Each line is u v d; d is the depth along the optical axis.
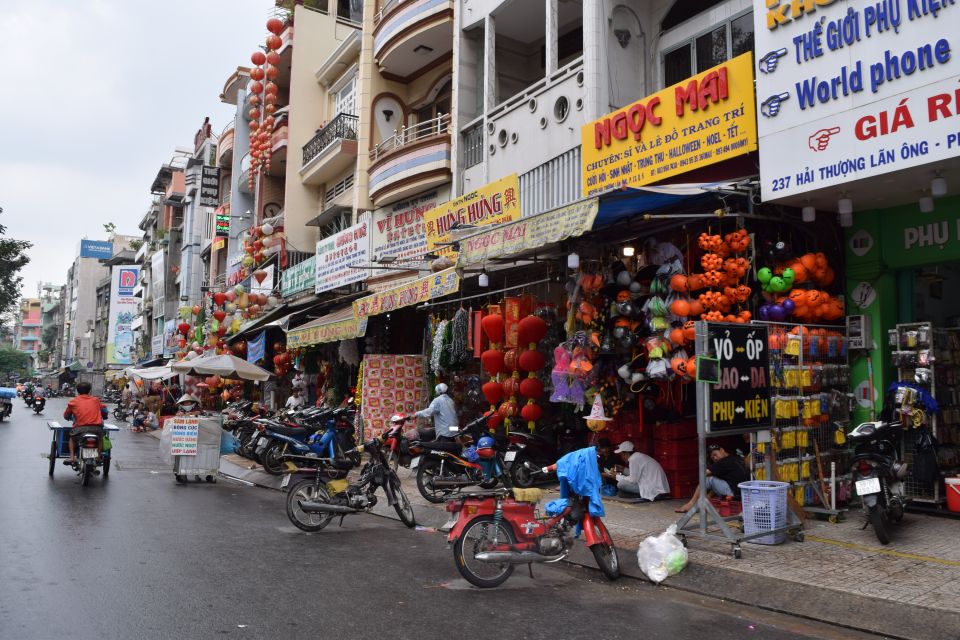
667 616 5.28
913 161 6.44
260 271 25.39
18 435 21.78
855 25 6.96
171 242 51.16
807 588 5.50
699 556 6.52
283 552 7.06
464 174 14.92
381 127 19.00
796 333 8.07
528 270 12.53
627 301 9.01
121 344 69.38
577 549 7.14
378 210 18.09
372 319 17.20
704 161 8.75
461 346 12.19
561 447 11.25
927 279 8.82
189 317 35.00
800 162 7.40
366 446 8.83
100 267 93.75
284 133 24.84
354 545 7.56
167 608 5.07
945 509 7.98
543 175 12.26
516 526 6.20
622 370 9.20
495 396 11.28
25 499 9.70
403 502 8.84
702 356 7.04
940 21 6.31
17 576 5.77
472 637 4.68
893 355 8.31
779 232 8.79
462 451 10.56
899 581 5.57
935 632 4.68
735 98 8.38
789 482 7.72
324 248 20.28
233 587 5.68
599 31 11.16
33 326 147.38
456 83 15.18
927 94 6.37
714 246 7.98
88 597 5.27
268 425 12.81
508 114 13.41
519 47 15.32
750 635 4.86
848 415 8.49
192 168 45.59
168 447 12.47
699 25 10.84
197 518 8.79
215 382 24.91
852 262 8.70
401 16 17.06
